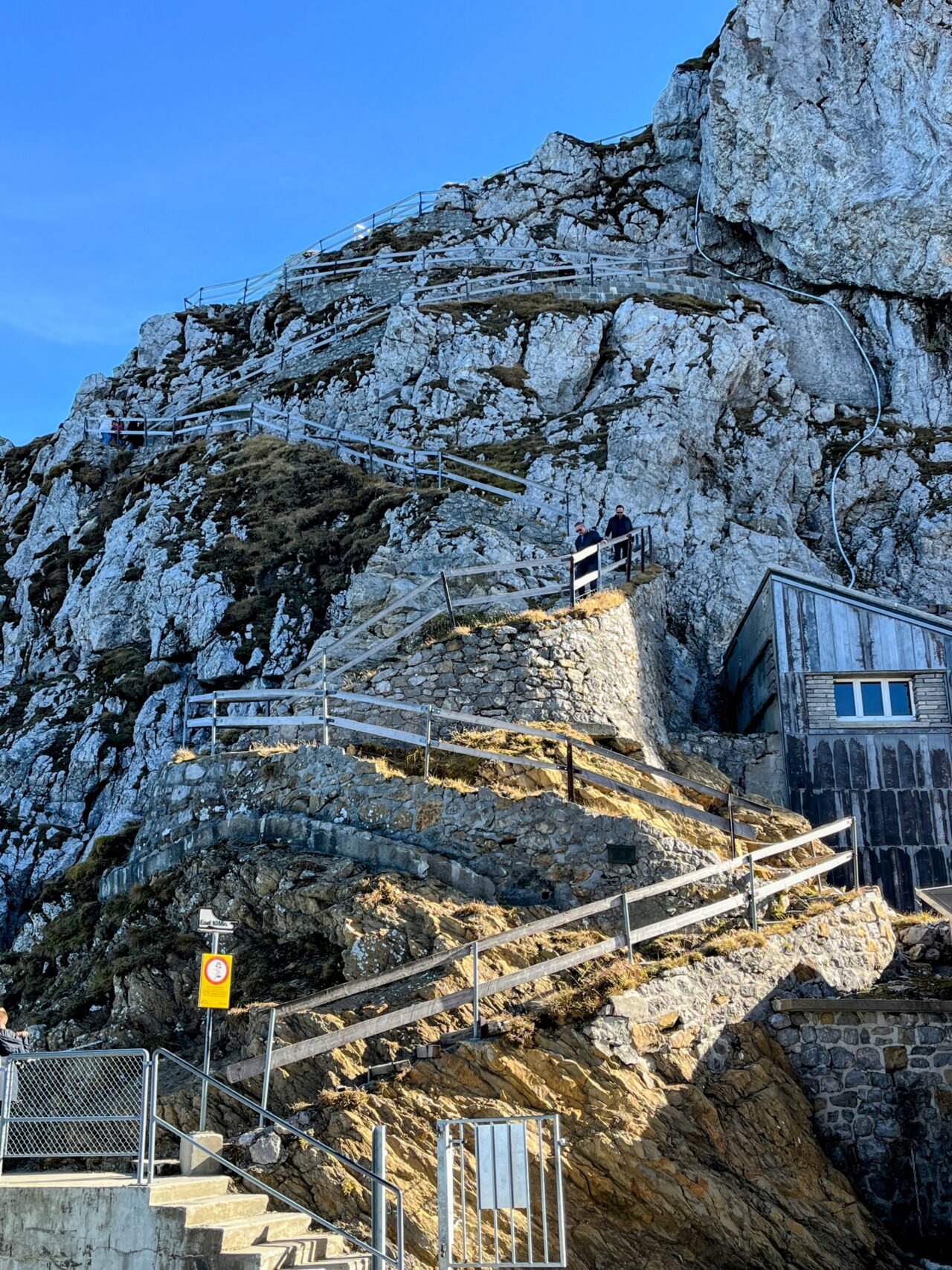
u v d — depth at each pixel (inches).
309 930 664.4
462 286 1809.8
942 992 626.2
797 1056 605.0
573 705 852.6
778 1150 561.3
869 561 1397.6
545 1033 551.8
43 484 1806.1
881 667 940.6
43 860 1208.8
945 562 1362.0
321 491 1481.3
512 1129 433.7
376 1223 436.1
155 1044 629.6
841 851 896.3
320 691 831.7
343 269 2117.4
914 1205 575.8
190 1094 546.0
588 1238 494.0
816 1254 525.3
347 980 620.7
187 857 762.8
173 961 677.3
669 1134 534.9
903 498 1428.4
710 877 684.7
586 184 2025.1
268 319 2069.4
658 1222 506.3
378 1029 538.3
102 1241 424.2
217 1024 621.3
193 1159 482.0
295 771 786.2
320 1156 487.2
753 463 1435.8
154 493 1595.7
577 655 871.7
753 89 1715.1
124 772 1266.0
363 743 845.2
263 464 1547.7
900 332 1617.9
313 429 1638.8
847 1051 603.5
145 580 1437.0
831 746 928.9
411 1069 530.9
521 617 879.1
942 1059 596.7
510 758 768.3
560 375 1552.7
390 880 676.7
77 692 1371.8
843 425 1518.2
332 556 1369.3
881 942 681.0
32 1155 444.1
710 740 957.2
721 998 598.5
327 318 1972.2
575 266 1777.8
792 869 736.3
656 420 1413.6
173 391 1972.2
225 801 803.4
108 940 758.5
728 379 1476.4
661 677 1072.8
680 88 1983.3
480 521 1310.3
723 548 1318.9
